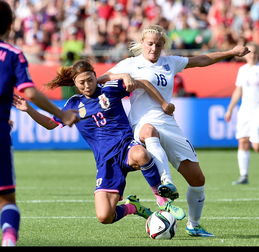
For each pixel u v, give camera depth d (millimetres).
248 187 47688
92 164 63844
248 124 49344
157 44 28250
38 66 73438
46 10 91625
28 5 92188
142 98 28422
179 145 27953
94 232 29328
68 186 48094
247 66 49531
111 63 75562
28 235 28484
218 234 28750
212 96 74375
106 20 90750
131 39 83125
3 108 21016
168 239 27266
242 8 89625
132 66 28641
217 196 42750
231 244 25906
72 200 40812
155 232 27109
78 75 27641
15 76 21031
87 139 28156
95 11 91938
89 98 27984
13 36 87375
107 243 26266
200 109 72812
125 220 33094
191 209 28312
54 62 79062
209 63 29594
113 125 27750
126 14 91000
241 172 49969
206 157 69875
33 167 61438
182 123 72625
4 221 20781
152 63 28672
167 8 91625
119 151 27312
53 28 89125
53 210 36625
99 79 28219
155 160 26766
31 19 90438
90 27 90438
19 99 25188
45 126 26969
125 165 27172
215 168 60219
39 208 37406
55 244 26094
